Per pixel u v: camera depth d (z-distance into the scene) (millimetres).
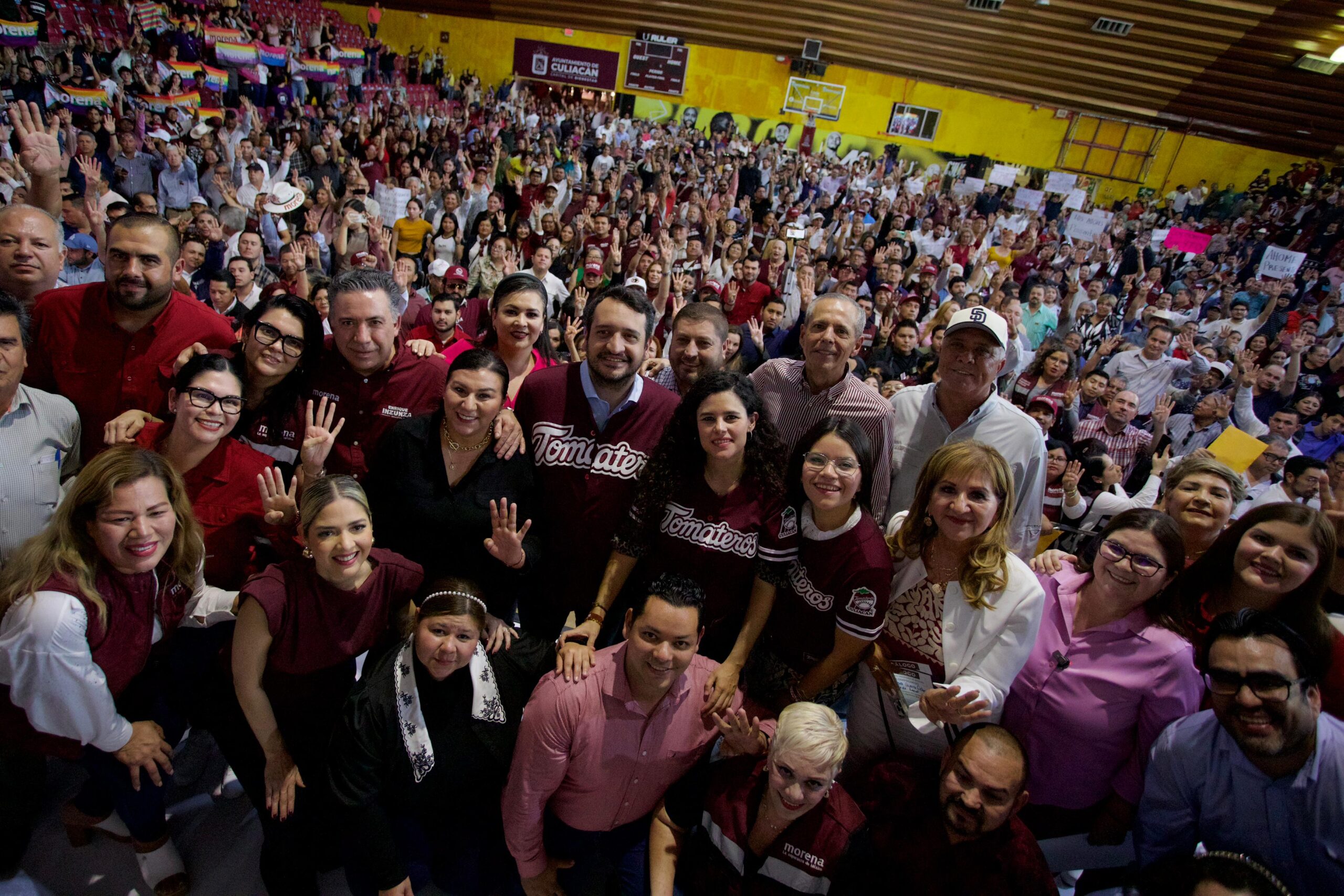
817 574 1976
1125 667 1878
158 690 2023
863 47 16531
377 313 2295
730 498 1979
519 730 1867
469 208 8516
